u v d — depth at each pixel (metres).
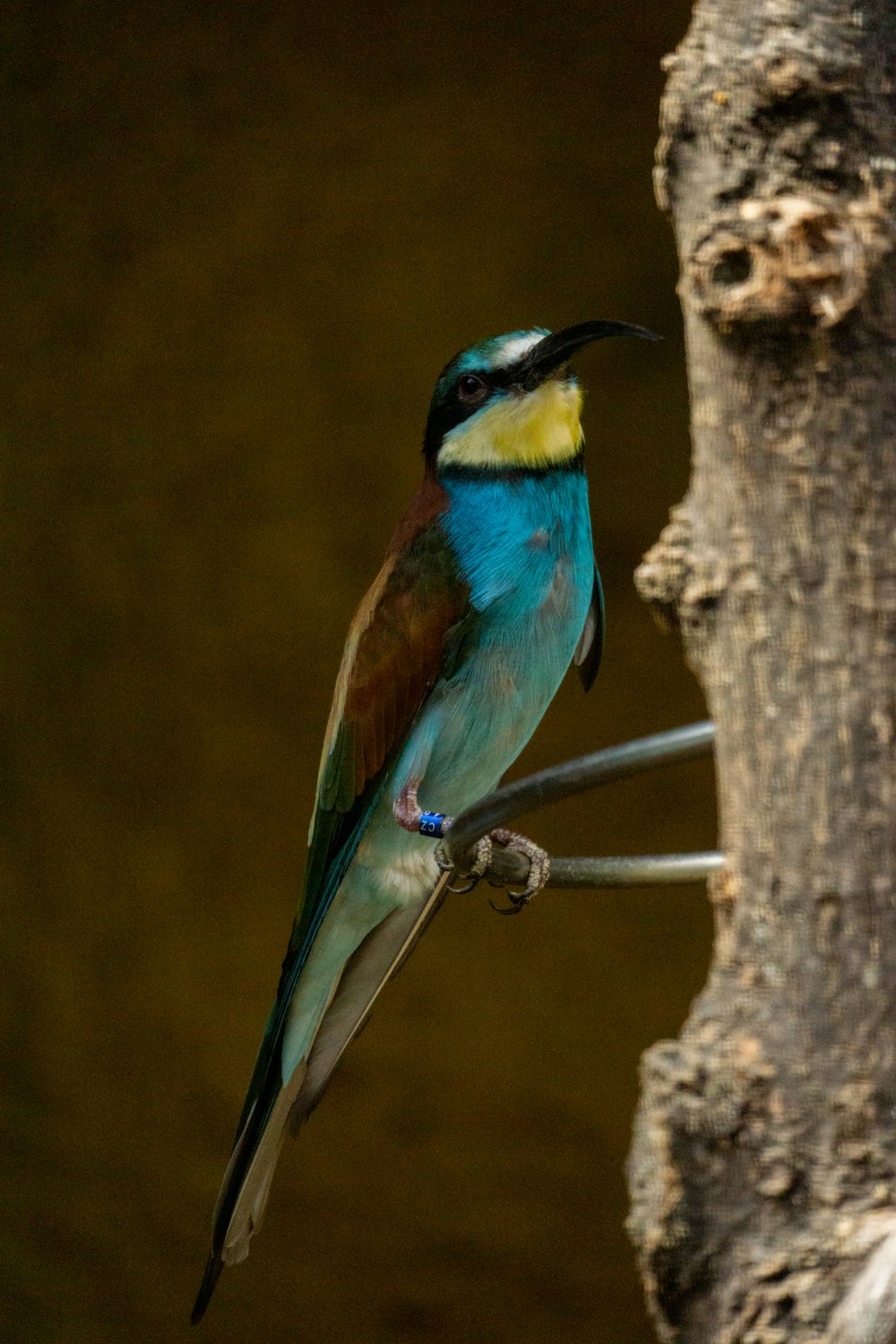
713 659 3.07
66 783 14.74
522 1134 12.97
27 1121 13.48
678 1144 2.98
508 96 15.52
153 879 14.36
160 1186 12.91
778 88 2.89
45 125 15.73
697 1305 2.97
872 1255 2.81
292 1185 12.77
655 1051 3.06
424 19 15.55
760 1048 2.97
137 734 14.82
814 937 2.95
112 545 15.25
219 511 15.25
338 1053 5.95
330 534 15.12
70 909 14.36
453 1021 13.50
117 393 15.50
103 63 15.73
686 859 3.32
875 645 2.92
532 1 15.46
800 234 2.87
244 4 15.64
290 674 14.84
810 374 2.92
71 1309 12.16
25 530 15.34
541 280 15.44
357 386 15.38
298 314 15.52
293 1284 12.14
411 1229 12.48
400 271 15.52
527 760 14.66
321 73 15.63
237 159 15.64
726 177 2.96
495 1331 11.75
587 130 15.44
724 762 3.08
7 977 14.20
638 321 15.34
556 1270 12.12
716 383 3.02
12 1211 12.91
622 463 15.11
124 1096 13.53
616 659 14.78
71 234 15.69
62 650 15.08
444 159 15.57
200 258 15.61
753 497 2.99
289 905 14.13
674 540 3.11
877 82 2.92
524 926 13.72
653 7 15.32
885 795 2.91
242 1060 13.57
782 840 2.98
